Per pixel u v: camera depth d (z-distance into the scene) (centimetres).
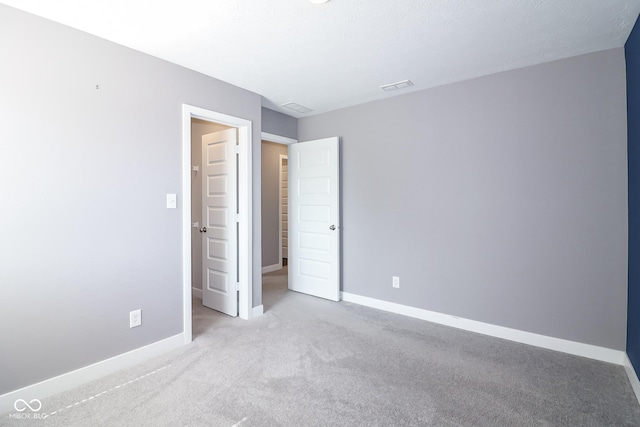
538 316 264
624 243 230
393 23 199
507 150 275
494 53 240
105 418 174
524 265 270
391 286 347
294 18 193
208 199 359
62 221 200
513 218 274
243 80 293
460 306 303
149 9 183
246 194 320
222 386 205
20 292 185
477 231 292
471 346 263
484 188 288
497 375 218
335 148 377
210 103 282
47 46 193
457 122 300
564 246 253
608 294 236
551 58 250
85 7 181
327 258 389
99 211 216
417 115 324
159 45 227
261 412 179
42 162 192
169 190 254
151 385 206
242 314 326
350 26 202
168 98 252
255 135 328
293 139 423
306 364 233
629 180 222
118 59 224
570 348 250
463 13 188
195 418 174
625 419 173
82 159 208
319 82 299
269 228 558
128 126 229
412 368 227
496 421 172
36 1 175
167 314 254
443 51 237
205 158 362
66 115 201
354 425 169
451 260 307
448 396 194
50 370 196
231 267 331
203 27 203
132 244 233
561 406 185
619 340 233
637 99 200
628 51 219
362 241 370
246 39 218
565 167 251
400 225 339
